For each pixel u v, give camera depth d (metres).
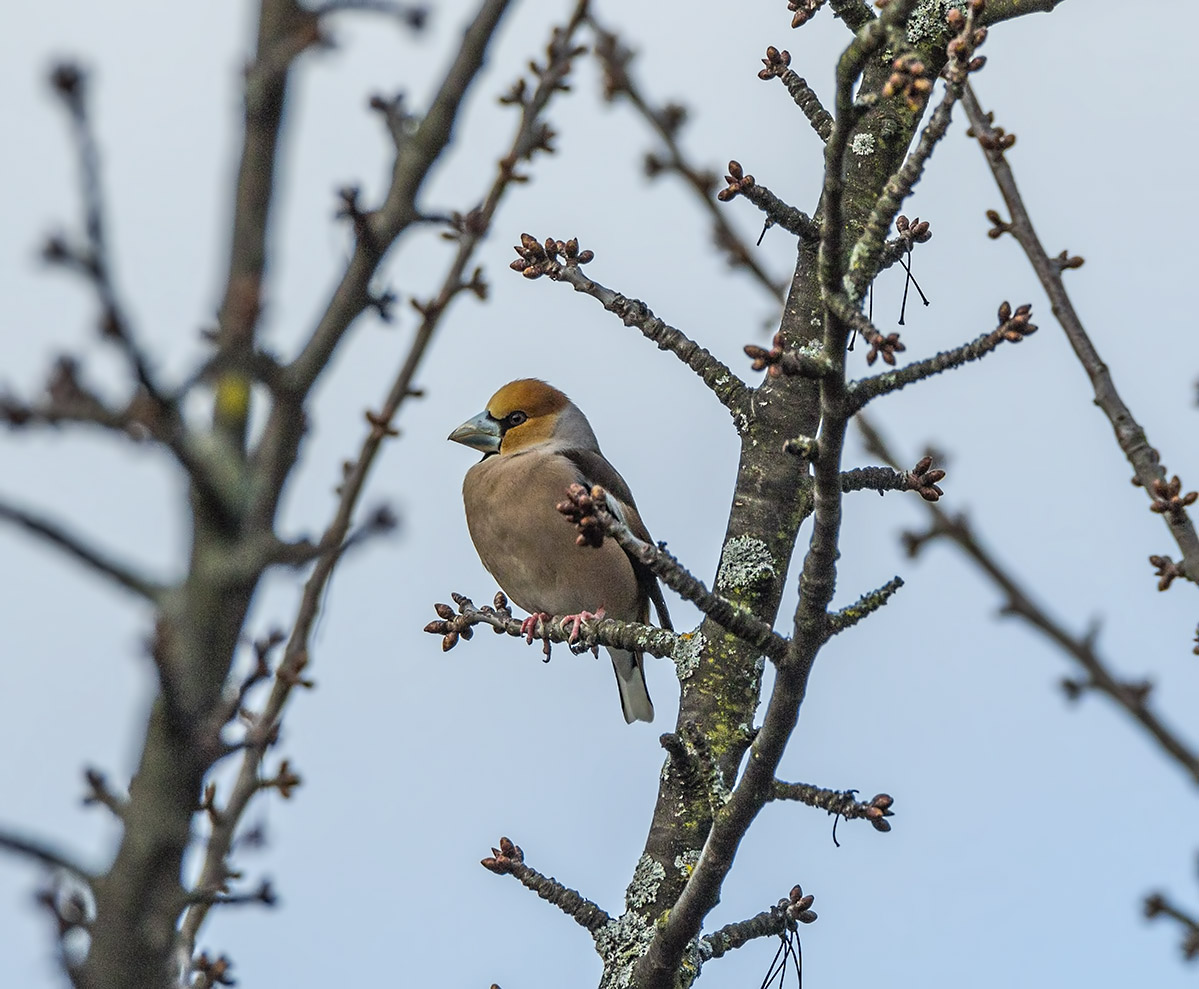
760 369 7.12
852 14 10.22
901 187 6.82
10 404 4.27
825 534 7.30
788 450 7.16
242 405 4.86
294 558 4.96
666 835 9.16
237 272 4.77
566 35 7.54
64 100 3.90
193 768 4.83
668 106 9.98
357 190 5.41
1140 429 8.92
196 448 4.63
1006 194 9.90
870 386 6.97
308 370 5.16
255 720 7.21
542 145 7.45
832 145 6.61
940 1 10.26
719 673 9.52
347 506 7.44
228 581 4.84
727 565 9.75
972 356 6.99
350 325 5.26
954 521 8.57
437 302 7.49
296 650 7.20
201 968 7.43
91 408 4.33
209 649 4.84
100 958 4.77
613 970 8.88
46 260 4.05
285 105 4.83
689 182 10.12
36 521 4.64
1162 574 8.34
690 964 8.84
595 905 9.16
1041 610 8.29
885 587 7.70
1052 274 9.57
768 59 10.27
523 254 10.32
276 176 4.83
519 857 9.25
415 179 5.39
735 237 10.20
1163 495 8.45
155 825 4.82
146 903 4.80
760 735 7.72
